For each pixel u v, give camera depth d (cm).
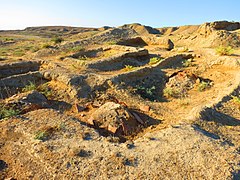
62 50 1955
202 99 1091
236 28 3781
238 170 584
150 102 1070
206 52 1825
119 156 618
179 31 7862
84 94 1061
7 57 1692
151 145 670
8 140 700
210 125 809
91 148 653
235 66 1384
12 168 602
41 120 793
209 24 3347
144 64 1653
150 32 6912
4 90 1054
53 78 1148
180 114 937
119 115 831
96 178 556
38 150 643
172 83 1252
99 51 1931
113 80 1146
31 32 8412
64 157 616
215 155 627
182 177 556
